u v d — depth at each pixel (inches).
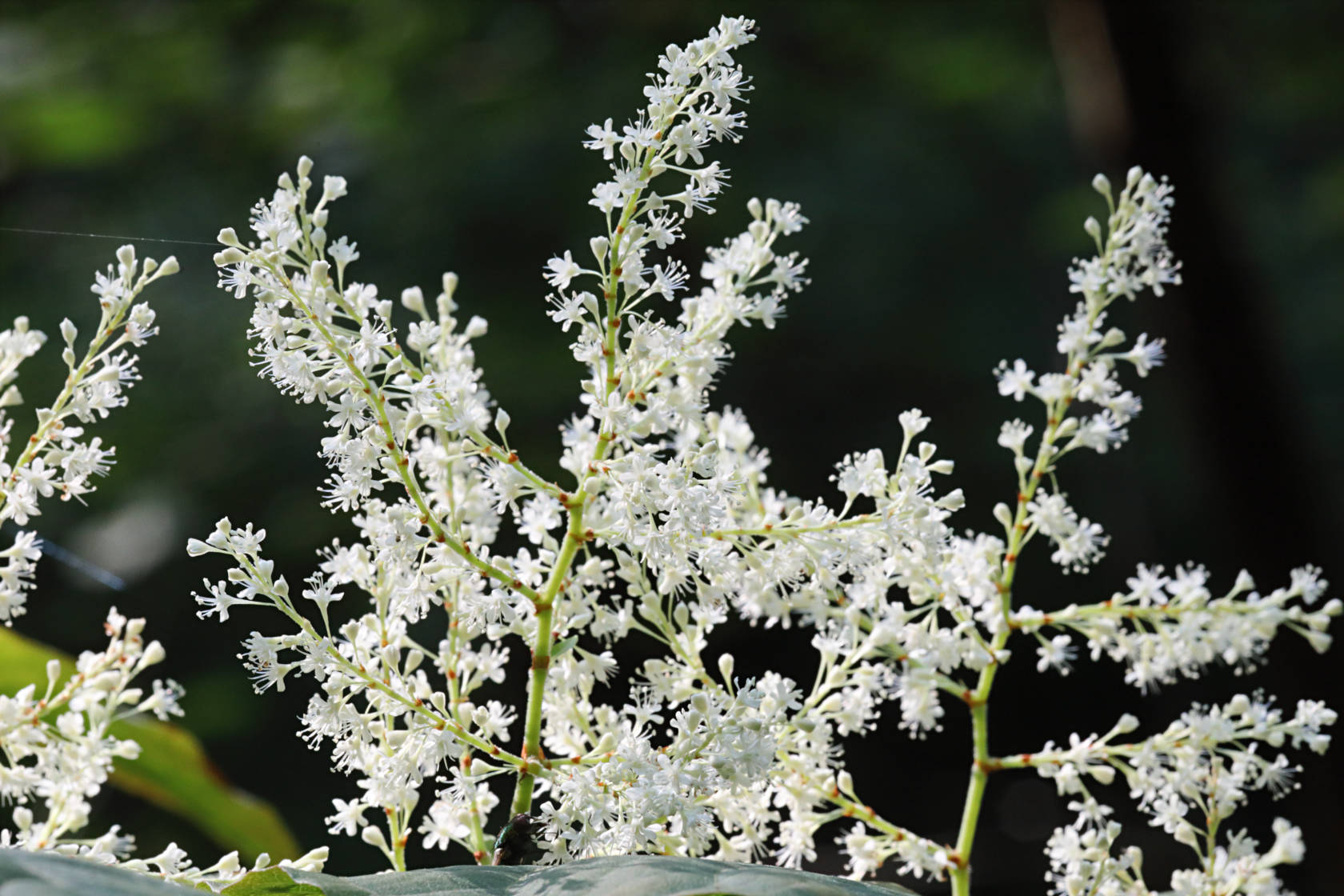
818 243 549.3
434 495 91.4
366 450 82.7
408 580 87.7
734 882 66.1
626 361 88.4
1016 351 555.2
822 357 549.3
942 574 95.0
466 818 87.9
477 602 88.5
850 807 94.3
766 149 542.0
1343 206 566.6
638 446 87.7
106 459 81.2
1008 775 537.0
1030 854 509.0
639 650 372.2
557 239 464.4
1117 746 95.4
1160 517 540.7
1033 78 555.8
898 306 557.9
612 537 88.8
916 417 92.4
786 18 527.5
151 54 456.4
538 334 448.1
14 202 454.0
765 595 95.4
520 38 502.0
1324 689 279.4
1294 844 92.8
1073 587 542.0
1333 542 319.9
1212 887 93.4
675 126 87.0
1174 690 407.8
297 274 84.5
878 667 95.9
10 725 82.0
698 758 82.7
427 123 476.4
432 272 458.9
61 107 436.1
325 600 82.9
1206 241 321.1
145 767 118.8
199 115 466.0
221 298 439.5
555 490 87.4
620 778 82.5
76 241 442.9
